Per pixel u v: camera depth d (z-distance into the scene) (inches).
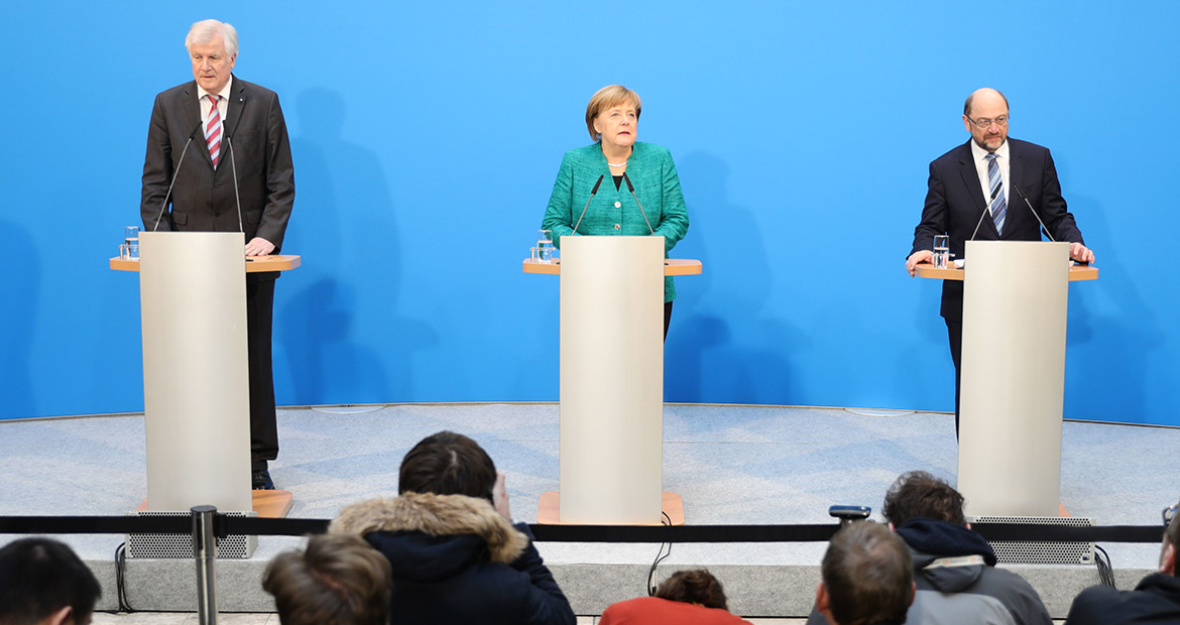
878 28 312.7
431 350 331.3
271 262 215.2
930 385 326.0
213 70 229.6
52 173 310.2
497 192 324.5
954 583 129.6
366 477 254.1
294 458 271.3
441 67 319.6
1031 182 247.1
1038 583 200.4
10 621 98.3
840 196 321.1
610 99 228.7
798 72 317.1
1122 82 305.7
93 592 102.9
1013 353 204.2
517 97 320.8
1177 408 314.0
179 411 206.7
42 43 306.2
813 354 329.4
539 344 331.3
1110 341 315.3
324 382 330.0
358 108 319.9
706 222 325.7
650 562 201.8
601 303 204.5
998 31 308.8
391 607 118.6
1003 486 207.0
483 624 119.2
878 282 323.0
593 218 239.1
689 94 320.5
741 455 277.6
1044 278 202.7
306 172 321.1
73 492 241.9
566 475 209.9
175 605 203.3
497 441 289.1
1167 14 301.3
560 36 318.3
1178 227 308.3
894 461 271.6
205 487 208.5
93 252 313.4
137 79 309.6
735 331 330.3
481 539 119.3
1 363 313.4
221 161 236.8
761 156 321.4
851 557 105.7
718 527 172.9
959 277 215.6
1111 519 226.2
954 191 250.8
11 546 100.7
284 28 315.6
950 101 313.3
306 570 91.9
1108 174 309.6
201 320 205.2
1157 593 113.9
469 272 327.9
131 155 311.1
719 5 316.2
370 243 325.4
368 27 317.1
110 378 319.3
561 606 128.5
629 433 207.2
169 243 203.6
